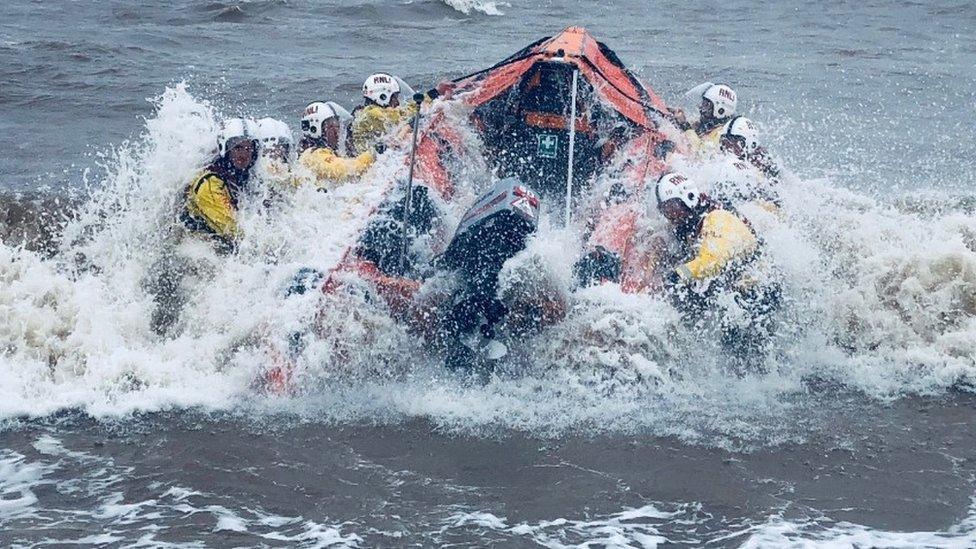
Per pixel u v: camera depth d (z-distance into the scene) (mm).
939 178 10898
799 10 21578
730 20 20578
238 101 13656
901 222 7992
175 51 16641
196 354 6574
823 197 8945
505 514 5023
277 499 5133
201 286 7242
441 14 20719
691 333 6594
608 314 6352
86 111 13094
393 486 5262
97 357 6438
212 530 4863
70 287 6844
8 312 6547
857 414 6047
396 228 6996
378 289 6344
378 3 21203
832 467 5441
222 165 7605
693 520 4973
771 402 6199
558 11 21469
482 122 8648
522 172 8617
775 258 7070
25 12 19312
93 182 10539
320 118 9422
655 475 5367
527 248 6219
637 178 7625
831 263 7379
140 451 5574
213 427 5836
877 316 6988
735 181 7723
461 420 5934
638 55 17078
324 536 4824
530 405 6102
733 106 9922
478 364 6324
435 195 7414
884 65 16422
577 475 5367
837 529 4871
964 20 20344
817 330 6938
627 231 6984
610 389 6273
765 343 6715
